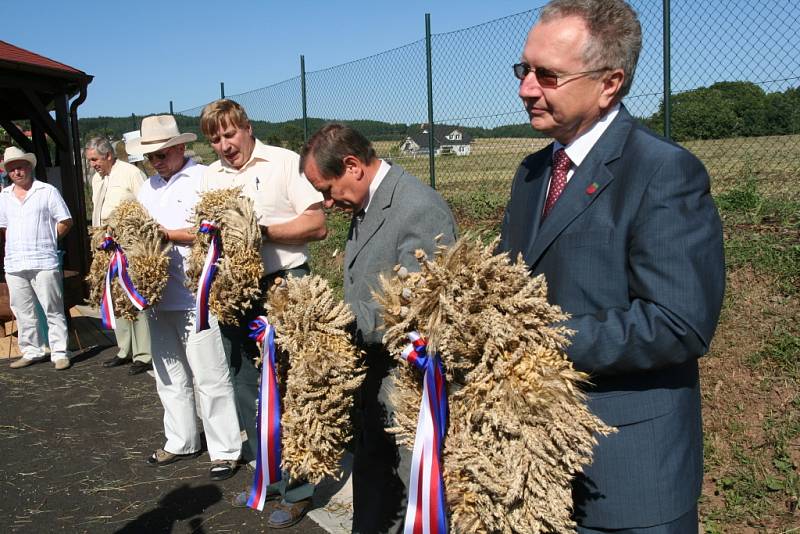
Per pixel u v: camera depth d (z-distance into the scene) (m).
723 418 3.58
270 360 2.62
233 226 3.21
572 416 1.56
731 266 4.42
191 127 14.24
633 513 1.73
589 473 1.78
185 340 4.02
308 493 3.49
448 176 7.07
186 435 4.27
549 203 1.92
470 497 1.67
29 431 4.90
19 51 8.52
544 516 1.56
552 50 1.71
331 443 2.26
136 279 3.78
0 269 8.22
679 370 1.77
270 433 2.63
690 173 1.65
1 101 9.73
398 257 2.53
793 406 3.46
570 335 1.66
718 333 4.02
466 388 1.68
